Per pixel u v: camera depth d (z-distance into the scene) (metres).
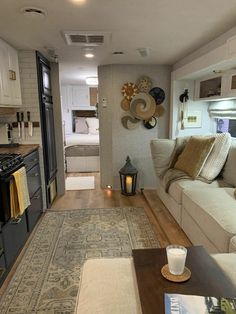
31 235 2.73
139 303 1.03
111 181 4.34
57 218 3.18
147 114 4.05
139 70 3.98
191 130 3.98
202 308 0.91
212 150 2.78
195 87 3.82
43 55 3.35
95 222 3.04
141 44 2.79
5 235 2.03
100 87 4.12
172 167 3.27
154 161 3.42
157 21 2.10
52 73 3.83
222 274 1.12
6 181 2.00
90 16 1.98
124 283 1.17
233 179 2.56
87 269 1.29
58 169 4.10
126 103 4.04
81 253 2.37
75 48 2.96
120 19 2.05
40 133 3.30
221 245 1.69
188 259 1.22
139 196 3.98
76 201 3.81
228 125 3.46
